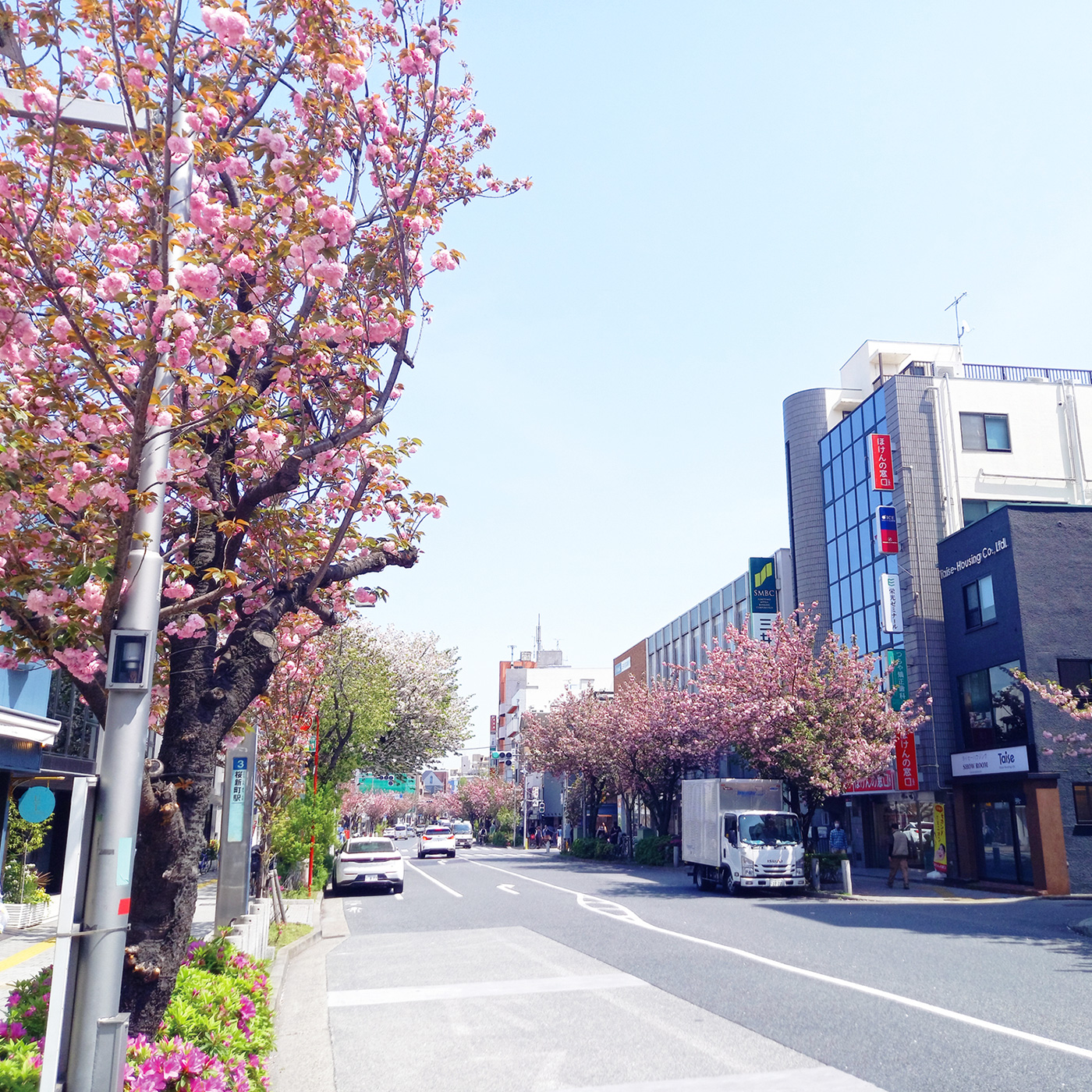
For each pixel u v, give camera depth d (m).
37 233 5.30
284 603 6.68
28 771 17.45
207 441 6.79
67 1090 4.43
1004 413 33.19
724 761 45.09
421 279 7.76
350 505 6.86
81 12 5.28
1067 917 18.47
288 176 6.07
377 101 6.76
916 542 31.47
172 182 5.74
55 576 5.10
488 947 14.82
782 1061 7.57
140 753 4.87
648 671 63.44
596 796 52.81
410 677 38.97
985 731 28.11
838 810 37.31
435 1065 7.89
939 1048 7.85
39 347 5.84
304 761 18.73
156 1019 5.54
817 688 26.56
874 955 13.11
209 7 5.55
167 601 6.37
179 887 5.62
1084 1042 7.95
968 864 27.88
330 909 23.02
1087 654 26.05
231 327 5.79
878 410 34.62
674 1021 9.15
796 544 41.44
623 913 19.08
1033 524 26.77
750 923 17.31
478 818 97.69
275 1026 9.60
